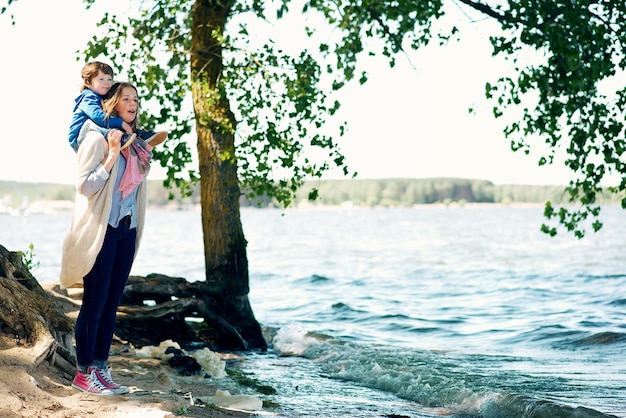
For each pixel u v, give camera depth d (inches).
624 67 349.7
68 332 236.5
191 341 400.2
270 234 3348.9
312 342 413.4
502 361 386.9
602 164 352.2
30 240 2608.3
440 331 553.3
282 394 269.7
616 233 2910.9
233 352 398.0
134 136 183.5
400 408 255.4
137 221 195.0
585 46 342.0
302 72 376.5
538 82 359.3
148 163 191.2
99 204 182.5
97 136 181.5
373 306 724.7
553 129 356.2
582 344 469.4
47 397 172.7
